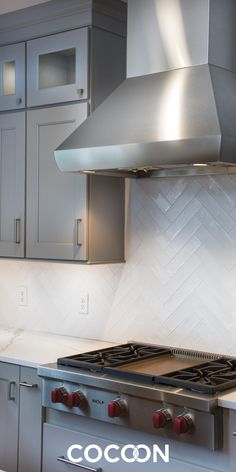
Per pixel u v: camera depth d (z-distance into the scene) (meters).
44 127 3.28
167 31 2.79
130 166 2.62
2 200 3.49
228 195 3.01
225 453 2.38
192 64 2.71
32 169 3.34
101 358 2.94
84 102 3.11
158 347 3.20
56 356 3.10
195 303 3.13
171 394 2.45
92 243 3.17
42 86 3.31
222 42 2.74
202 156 2.39
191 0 2.72
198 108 2.48
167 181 3.23
